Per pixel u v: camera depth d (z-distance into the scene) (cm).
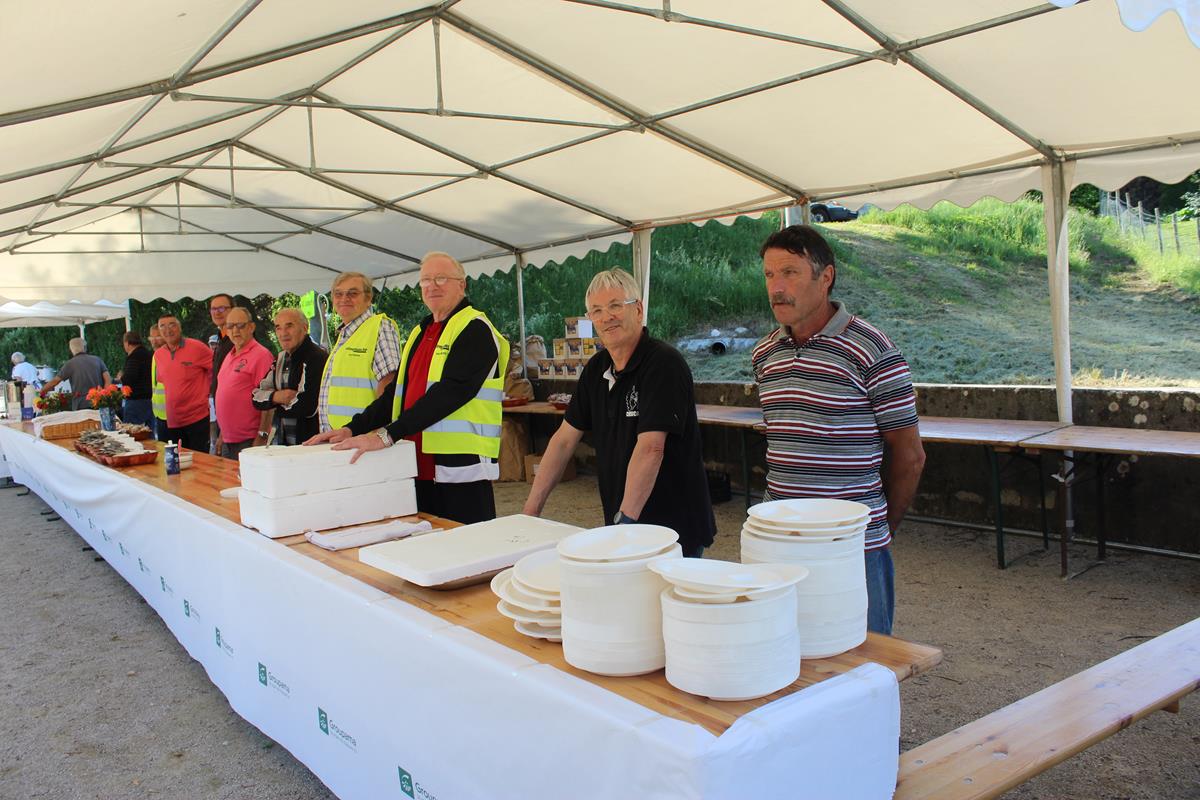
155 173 647
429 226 794
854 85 410
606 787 121
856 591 140
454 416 313
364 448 265
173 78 389
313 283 977
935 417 586
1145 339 1019
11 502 823
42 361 2309
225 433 584
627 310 242
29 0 253
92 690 353
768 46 384
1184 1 163
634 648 133
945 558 508
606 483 260
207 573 292
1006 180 500
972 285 1212
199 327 2042
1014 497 554
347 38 410
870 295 1253
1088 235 1140
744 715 116
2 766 289
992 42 351
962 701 314
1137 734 283
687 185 599
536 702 135
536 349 933
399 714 178
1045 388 532
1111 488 505
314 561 223
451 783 162
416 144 582
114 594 495
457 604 183
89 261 845
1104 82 372
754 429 694
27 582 532
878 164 514
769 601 121
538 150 561
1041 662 346
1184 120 399
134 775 278
